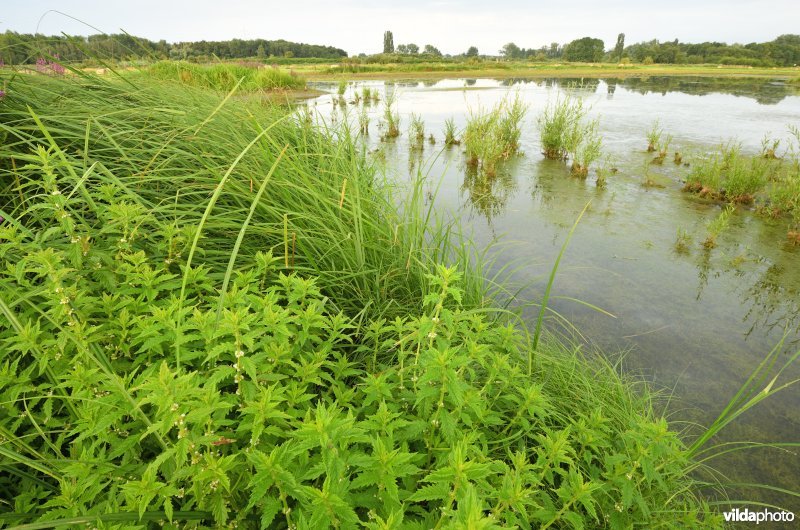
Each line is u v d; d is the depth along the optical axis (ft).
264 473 4.00
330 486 3.94
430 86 101.86
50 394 5.07
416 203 11.64
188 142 10.74
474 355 5.99
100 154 9.98
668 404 10.05
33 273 7.00
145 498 3.98
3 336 5.58
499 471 5.06
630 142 38.19
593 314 13.43
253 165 10.70
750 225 20.36
